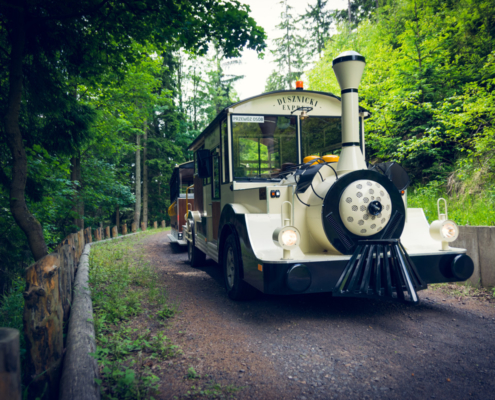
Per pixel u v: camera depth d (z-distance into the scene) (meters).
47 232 9.12
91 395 1.99
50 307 2.36
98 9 4.63
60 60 5.41
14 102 4.12
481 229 4.42
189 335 3.26
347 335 3.21
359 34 14.95
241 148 4.68
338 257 3.32
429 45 9.20
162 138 23.84
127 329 3.27
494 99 7.18
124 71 6.02
